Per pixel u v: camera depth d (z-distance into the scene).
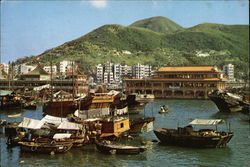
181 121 75.19
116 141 49.59
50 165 37.44
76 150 44.25
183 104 127.44
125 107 81.94
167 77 173.50
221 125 67.69
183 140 46.22
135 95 86.81
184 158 40.53
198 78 166.25
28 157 40.72
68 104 70.12
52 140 44.53
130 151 41.88
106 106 74.25
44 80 159.88
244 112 86.00
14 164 37.75
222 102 93.31
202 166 37.38
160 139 48.59
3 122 58.50
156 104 127.75
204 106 117.88
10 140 46.47
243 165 37.66
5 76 161.00
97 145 43.50
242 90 165.88
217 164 38.22
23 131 52.91
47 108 73.38
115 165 37.50
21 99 99.38
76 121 50.50
